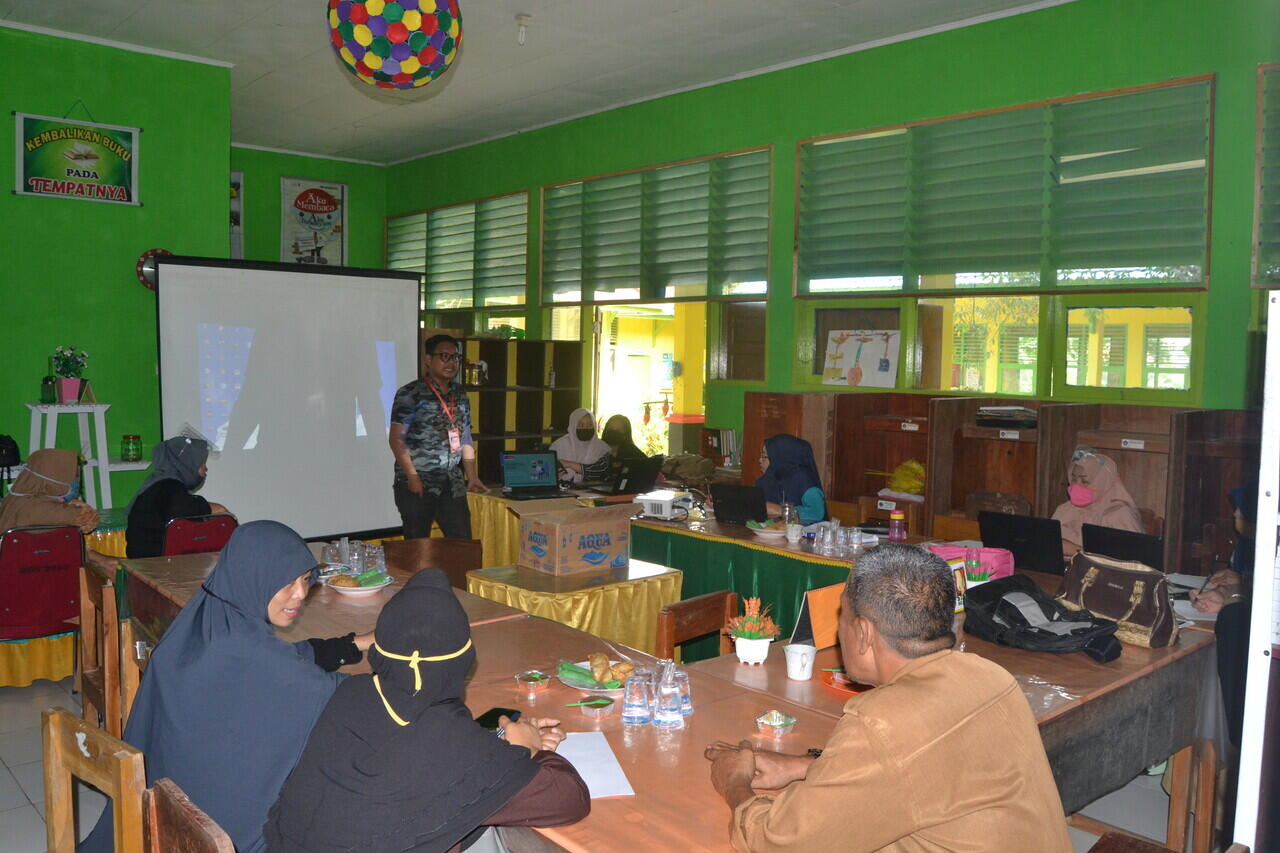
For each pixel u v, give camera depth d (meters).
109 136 6.30
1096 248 4.96
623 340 10.16
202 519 4.14
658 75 6.70
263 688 1.91
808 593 2.53
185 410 6.05
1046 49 5.07
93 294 6.33
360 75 3.75
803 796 1.45
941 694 1.49
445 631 1.61
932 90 5.57
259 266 6.29
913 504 5.39
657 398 10.37
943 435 5.23
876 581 1.58
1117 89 4.80
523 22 5.68
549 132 8.15
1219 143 4.47
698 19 5.57
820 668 2.59
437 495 5.23
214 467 6.17
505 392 8.19
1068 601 2.96
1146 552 3.45
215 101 6.67
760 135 6.50
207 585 2.02
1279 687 1.94
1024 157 5.21
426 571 1.72
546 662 2.58
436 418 5.21
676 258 7.16
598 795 1.79
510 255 8.67
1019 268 5.29
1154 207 4.72
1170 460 4.28
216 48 6.39
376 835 1.53
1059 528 3.64
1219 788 2.89
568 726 2.13
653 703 2.20
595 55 6.27
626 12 5.49
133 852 1.64
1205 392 4.59
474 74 6.74
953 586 1.61
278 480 6.41
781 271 6.41
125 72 6.33
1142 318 4.90
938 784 1.41
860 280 6.04
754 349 6.91
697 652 4.35
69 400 5.99
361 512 6.78
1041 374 5.31
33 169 6.05
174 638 1.99
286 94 7.40
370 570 3.44
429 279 9.66
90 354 6.34
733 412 6.96
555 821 1.64
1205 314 4.59
